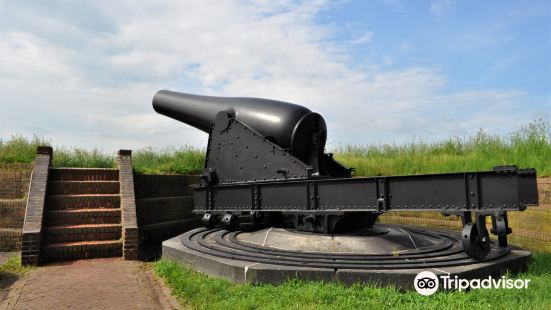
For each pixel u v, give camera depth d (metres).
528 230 7.13
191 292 4.56
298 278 4.50
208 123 7.76
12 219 7.72
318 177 6.08
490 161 8.97
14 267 6.12
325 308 3.73
